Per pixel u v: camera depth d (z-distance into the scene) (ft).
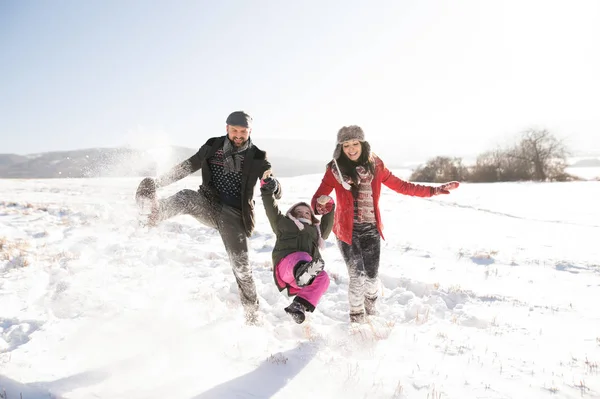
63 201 48.52
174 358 10.93
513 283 20.10
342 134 13.34
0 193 62.69
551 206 64.80
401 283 19.48
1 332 12.49
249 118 12.95
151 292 16.60
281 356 11.21
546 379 10.50
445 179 178.60
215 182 13.44
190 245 26.63
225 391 9.36
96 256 22.09
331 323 15.02
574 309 16.12
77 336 12.06
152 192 11.87
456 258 25.67
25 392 8.86
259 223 37.11
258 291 18.19
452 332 13.84
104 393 9.07
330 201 13.61
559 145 169.68
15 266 20.21
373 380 10.16
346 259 13.89
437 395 9.55
